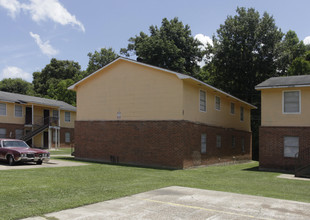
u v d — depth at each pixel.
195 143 19.64
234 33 38.94
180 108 18.34
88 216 6.54
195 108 19.98
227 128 25.47
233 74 38.72
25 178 11.42
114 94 21.38
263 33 37.59
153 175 14.29
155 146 19.05
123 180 12.17
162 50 42.59
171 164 18.25
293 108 19.00
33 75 76.94
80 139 22.80
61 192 8.95
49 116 36.06
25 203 7.46
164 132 18.77
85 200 7.98
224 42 38.59
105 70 21.98
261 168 19.58
